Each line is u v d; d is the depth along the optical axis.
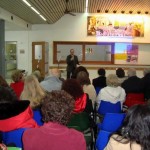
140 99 4.49
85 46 11.45
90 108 3.19
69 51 11.48
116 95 3.77
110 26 11.09
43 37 11.45
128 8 9.84
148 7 9.59
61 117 1.49
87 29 11.16
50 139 1.45
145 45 11.26
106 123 2.72
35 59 11.11
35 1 6.98
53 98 1.54
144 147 1.38
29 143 1.46
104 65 11.34
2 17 7.84
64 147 1.45
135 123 1.41
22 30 11.55
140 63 11.33
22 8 7.88
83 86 4.21
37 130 1.48
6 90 2.49
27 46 11.63
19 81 4.52
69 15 11.15
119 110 3.84
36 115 2.59
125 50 11.30
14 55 11.86
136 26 11.06
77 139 1.46
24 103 2.02
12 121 1.93
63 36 11.30
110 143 1.49
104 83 5.23
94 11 10.70
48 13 9.04
